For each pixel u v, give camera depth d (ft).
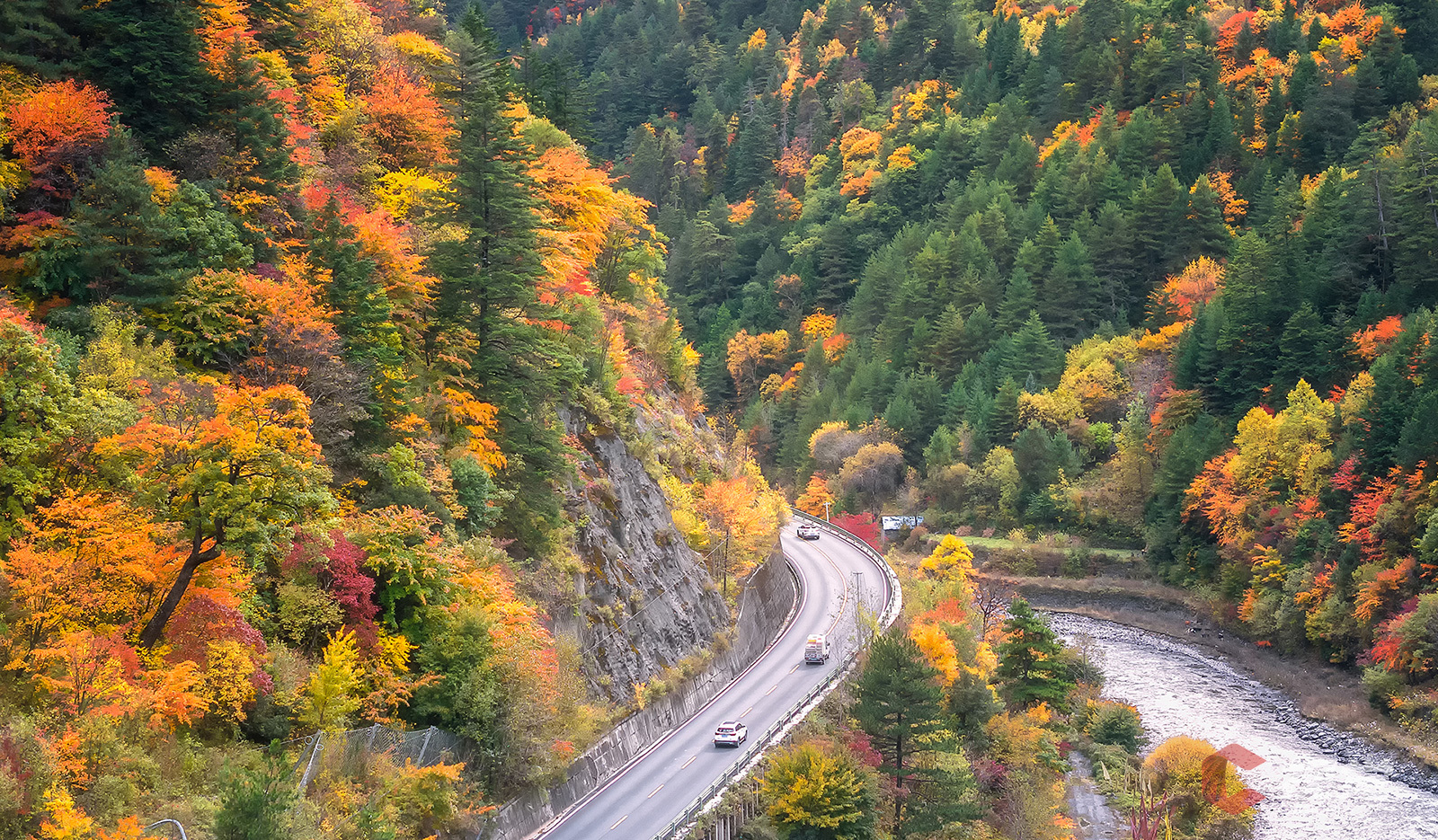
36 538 97.35
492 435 161.38
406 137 209.67
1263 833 195.52
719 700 190.60
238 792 84.17
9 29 140.05
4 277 127.54
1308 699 265.34
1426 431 270.05
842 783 146.72
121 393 113.91
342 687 109.40
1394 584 263.08
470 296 161.58
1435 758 223.71
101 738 87.30
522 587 148.05
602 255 251.60
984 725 199.93
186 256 133.49
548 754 132.87
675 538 203.72
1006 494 429.38
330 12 211.61
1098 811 200.64
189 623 100.27
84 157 133.90
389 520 124.98
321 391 130.82
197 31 156.35
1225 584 331.57
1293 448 329.11
